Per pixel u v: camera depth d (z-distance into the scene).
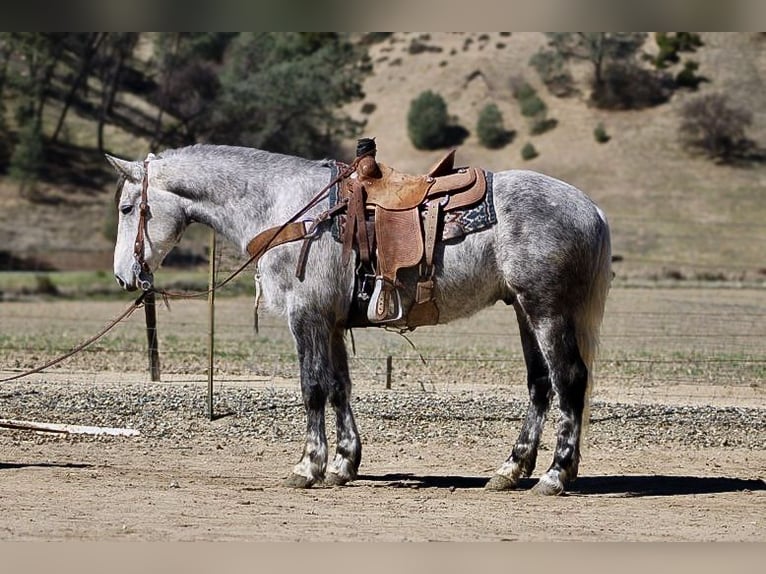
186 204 10.54
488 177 9.95
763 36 83.88
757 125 74.00
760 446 12.75
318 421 10.20
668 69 80.56
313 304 10.05
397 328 10.38
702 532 8.62
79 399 14.50
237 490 10.01
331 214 10.00
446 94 80.75
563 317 9.79
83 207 61.81
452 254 9.80
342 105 80.12
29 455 11.62
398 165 73.19
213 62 76.12
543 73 81.81
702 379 18.02
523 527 8.70
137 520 8.65
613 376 18.33
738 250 55.53
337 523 8.71
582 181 68.69
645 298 37.28
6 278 43.19
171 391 15.22
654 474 11.25
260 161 10.48
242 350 21.80
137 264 10.56
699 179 68.06
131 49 76.62
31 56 71.75
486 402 14.75
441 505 9.54
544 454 12.19
